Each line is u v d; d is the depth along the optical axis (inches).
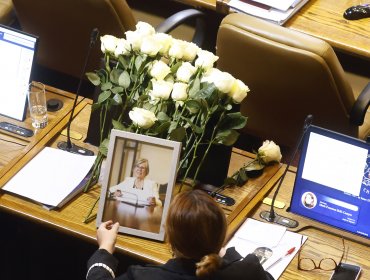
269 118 382.3
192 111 285.1
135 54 295.6
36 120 325.7
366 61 428.1
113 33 379.2
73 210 291.9
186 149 294.4
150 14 448.5
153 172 281.1
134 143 280.4
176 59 296.0
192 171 304.2
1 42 322.3
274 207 300.5
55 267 340.8
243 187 307.4
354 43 395.5
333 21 409.4
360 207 284.8
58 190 295.6
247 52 353.7
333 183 286.0
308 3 421.7
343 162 282.7
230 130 289.3
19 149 317.1
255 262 234.8
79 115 333.4
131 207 282.4
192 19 434.3
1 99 328.5
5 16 431.5
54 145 318.0
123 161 281.4
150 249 278.4
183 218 230.1
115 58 303.9
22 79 323.6
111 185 282.4
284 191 307.7
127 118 306.5
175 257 243.0
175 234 231.9
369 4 420.2
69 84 444.5
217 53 369.7
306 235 290.8
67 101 341.1
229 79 278.5
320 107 362.3
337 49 397.4
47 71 447.8
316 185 288.7
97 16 372.2
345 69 425.4
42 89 326.3
